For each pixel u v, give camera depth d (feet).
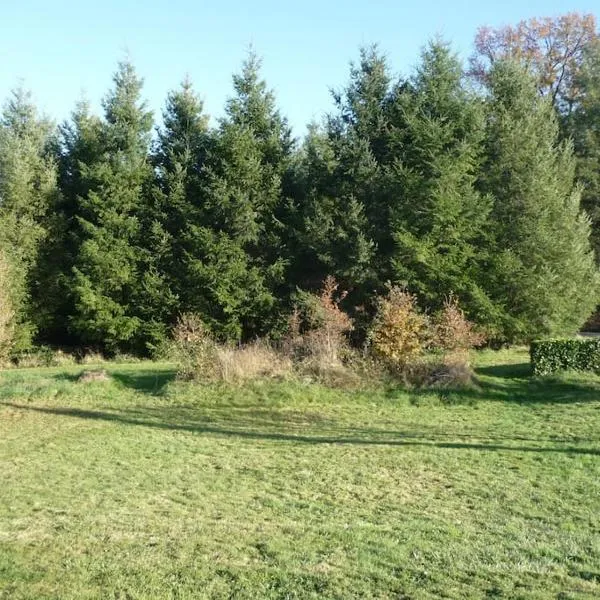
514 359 85.81
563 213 94.58
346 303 93.76
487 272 90.68
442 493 30.53
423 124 90.12
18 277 97.91
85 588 19.84
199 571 21.02
